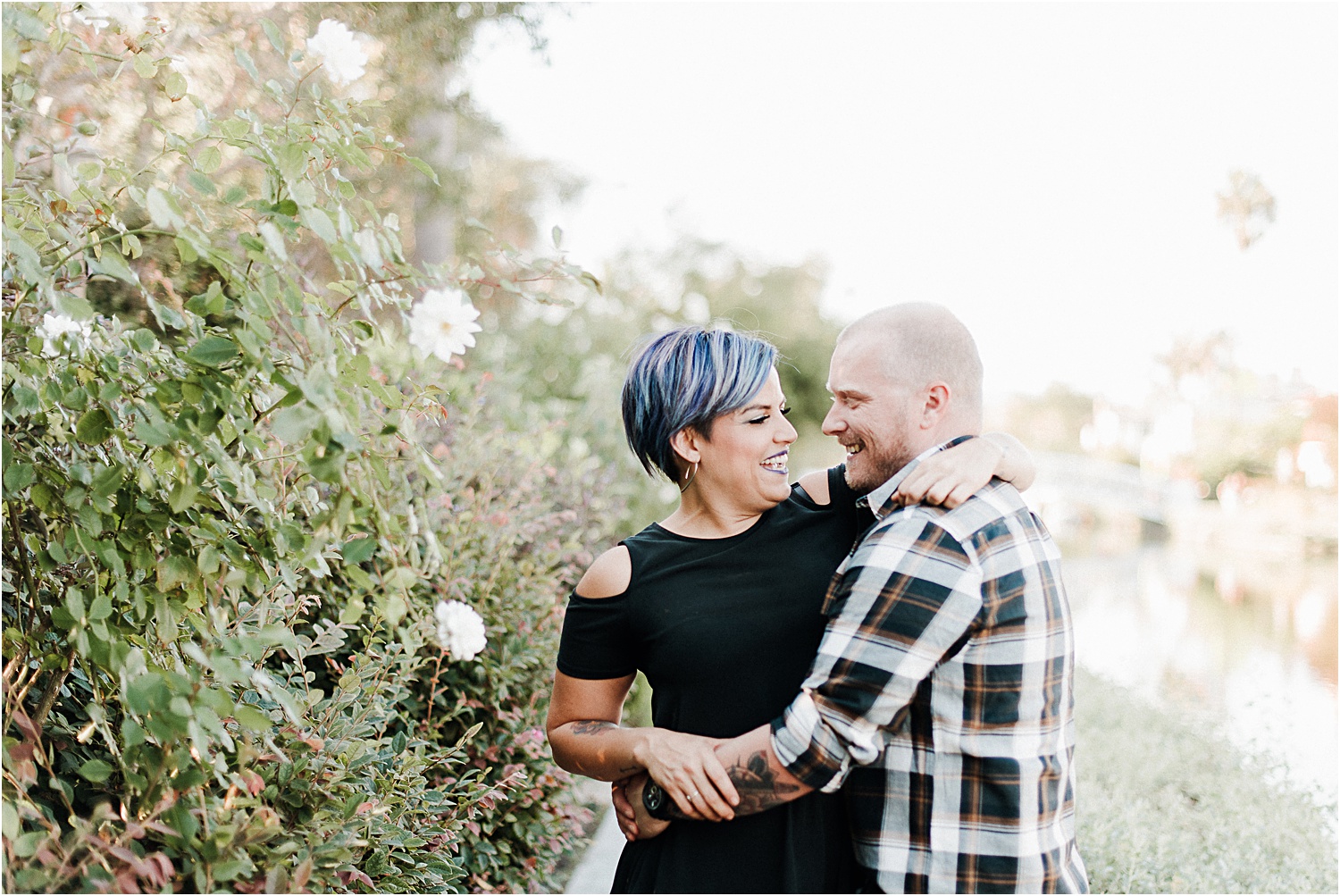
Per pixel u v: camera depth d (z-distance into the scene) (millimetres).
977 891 1365
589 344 7426
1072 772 1519
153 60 1764
